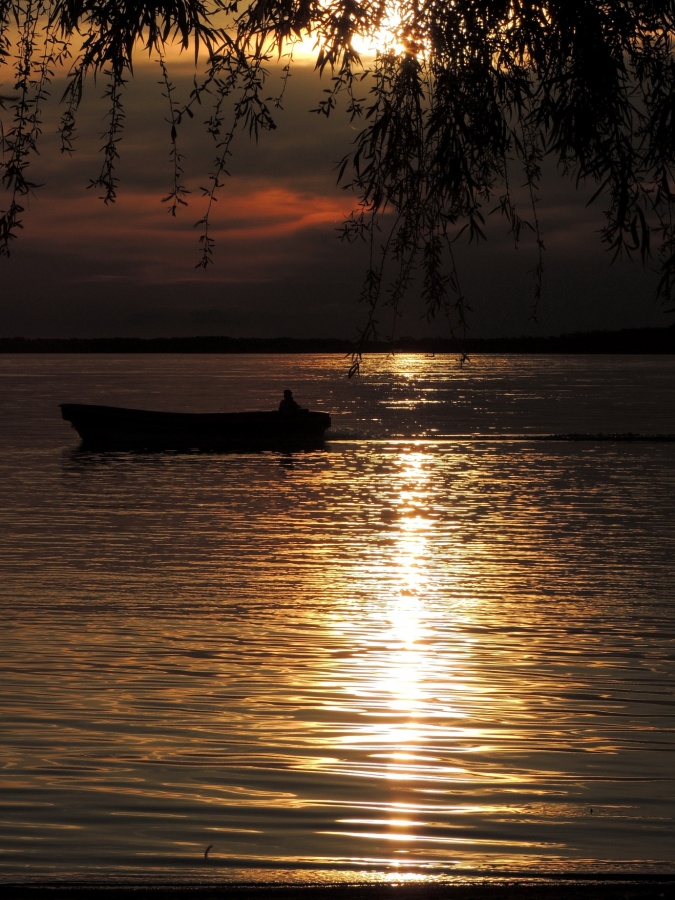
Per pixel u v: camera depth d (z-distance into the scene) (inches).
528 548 1255.5
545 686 676.7
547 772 528.7
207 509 1610.5
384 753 552.7
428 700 645.9
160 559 1156.5
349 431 3282.5
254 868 413.4
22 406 4434.1
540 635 811.4
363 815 473.1
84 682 674.2
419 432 3272.6
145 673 695.1
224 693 654.5
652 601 943.0
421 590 989.8
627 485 1962.4
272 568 1105.4
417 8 267.1
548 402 5098.4
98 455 2493.8
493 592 982.4
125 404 4724.4
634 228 255.4
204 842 440.5
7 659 724.7
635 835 454.3
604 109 256.5
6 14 256.7
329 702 638.5
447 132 277.9
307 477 2094.0
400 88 277.1
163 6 256.7
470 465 2346.2
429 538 1334.9
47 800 485.1
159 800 488.1
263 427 2674.7
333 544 1280.8
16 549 1216.8
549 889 284.8
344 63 272.2
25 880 394.9
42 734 575.2
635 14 253.6
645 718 616.1
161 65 259.9
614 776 525.0
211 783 509.4
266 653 751.1
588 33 254.4
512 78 273.1
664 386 7086.6
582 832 456.1
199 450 2635.3
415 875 403.2
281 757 546.9
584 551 1232.2
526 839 449.1
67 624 832.9
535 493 1839.3
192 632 810.8
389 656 745.6
